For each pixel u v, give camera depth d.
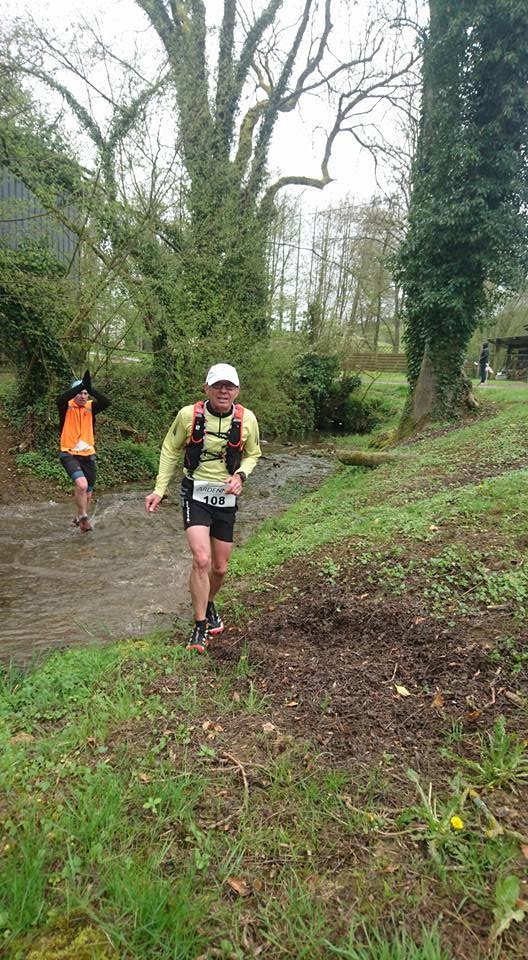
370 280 26.38
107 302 12.02
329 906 1.90
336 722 2.94
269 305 17.22
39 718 3.11
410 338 15.48
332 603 4.48
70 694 3.39
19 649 4.62
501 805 2.27
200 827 2.24
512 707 2.89
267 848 2.14
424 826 2.20
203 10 15.02
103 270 12.23
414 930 1.79
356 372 25.03
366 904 1.89
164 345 14.44
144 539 8.09
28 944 1.77
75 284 11.52
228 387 3.81
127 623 5.17
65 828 2.17
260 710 3.13
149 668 3.74
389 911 1.86
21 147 10.42
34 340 12.08
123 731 2.90
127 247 12.09
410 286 14.48
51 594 5.91
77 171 11.23
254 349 16.33
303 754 2.69
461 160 12.48
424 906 1.88
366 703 3.10
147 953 1.75
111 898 1.91
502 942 1.74
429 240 13.38
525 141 12.58
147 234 12.53
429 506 6.45
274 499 10.98
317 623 4.30
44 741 2.78
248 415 4.04
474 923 1.81
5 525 8.64
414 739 2.76
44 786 2.41
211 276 14.66
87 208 11.35
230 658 3.94
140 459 12.79
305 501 9.53
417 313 14.25
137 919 1.82
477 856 2.05
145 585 6.21
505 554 4.61
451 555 4.74
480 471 8.30
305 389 22.11
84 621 5.21
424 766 2.56
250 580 5.66
